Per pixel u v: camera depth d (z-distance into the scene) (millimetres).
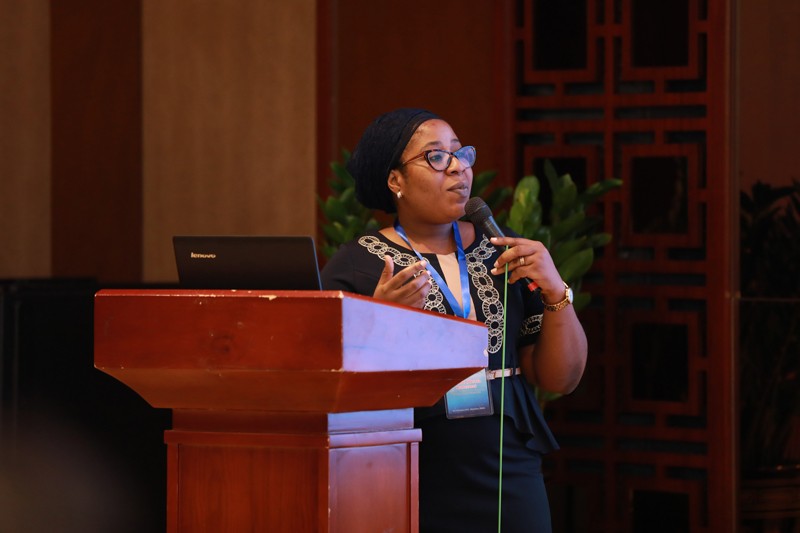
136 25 12484
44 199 13086
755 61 9281
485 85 10281
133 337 3330
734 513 9273
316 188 11203
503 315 5230
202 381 3332
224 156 12016
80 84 12812
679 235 9500
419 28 10586
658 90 9586
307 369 3135
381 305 3299
